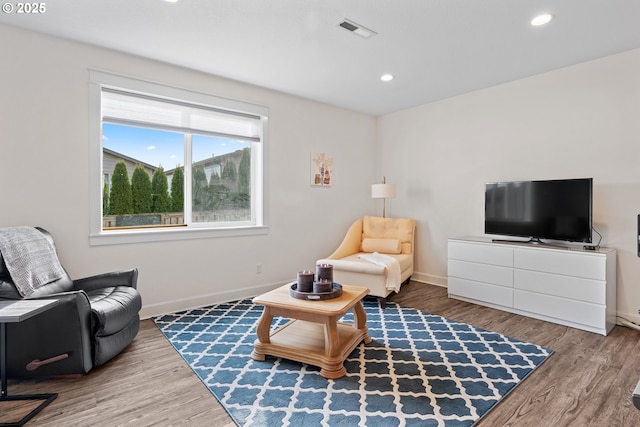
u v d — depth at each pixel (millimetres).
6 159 2512
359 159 4984
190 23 2492
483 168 3971
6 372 1843
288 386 1993
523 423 1653
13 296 2045
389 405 1801
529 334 2779
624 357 2355
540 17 2395
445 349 2488
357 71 3404
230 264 3682
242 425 1646
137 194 3277
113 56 2943
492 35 2660
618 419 1677
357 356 2381
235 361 2305
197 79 3404
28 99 2588
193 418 1700
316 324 2727
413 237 4547
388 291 3568
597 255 2775
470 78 3607
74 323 2031
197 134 3574
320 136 4488
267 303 2299
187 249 3387
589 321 2826
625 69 2951
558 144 3363
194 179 3605
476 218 4059
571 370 2174
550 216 3229
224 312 3305
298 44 2822
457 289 3779
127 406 1795
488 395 1887
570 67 3268
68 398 1860
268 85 3811
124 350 2465
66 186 2752
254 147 4023
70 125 2762
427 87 3893
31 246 2297
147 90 3111
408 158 4793
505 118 3760
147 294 3156
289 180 4172
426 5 2256
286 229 4160
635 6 2250
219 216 3793
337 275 3744
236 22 2479
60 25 2521
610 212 3045
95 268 2893
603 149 3078
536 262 3139
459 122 4195
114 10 2324
